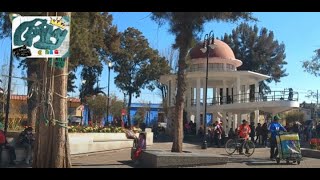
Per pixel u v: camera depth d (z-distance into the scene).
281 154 17.14
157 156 15.48
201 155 16.23
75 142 21.08
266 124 29.86
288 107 36.16
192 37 17.22
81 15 23.55
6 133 19.17
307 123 40.59
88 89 57.03
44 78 11.88
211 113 48.97
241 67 73.44
